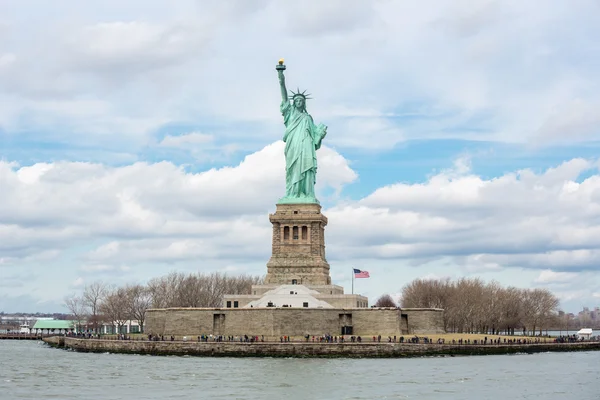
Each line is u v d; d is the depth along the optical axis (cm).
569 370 19350
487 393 15625
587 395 15488
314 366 19912
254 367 19662
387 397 15050
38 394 15200
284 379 17312
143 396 14988
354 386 16325
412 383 16800
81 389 15838
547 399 15038
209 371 18762
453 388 16175
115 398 14775
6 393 15312
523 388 16250
